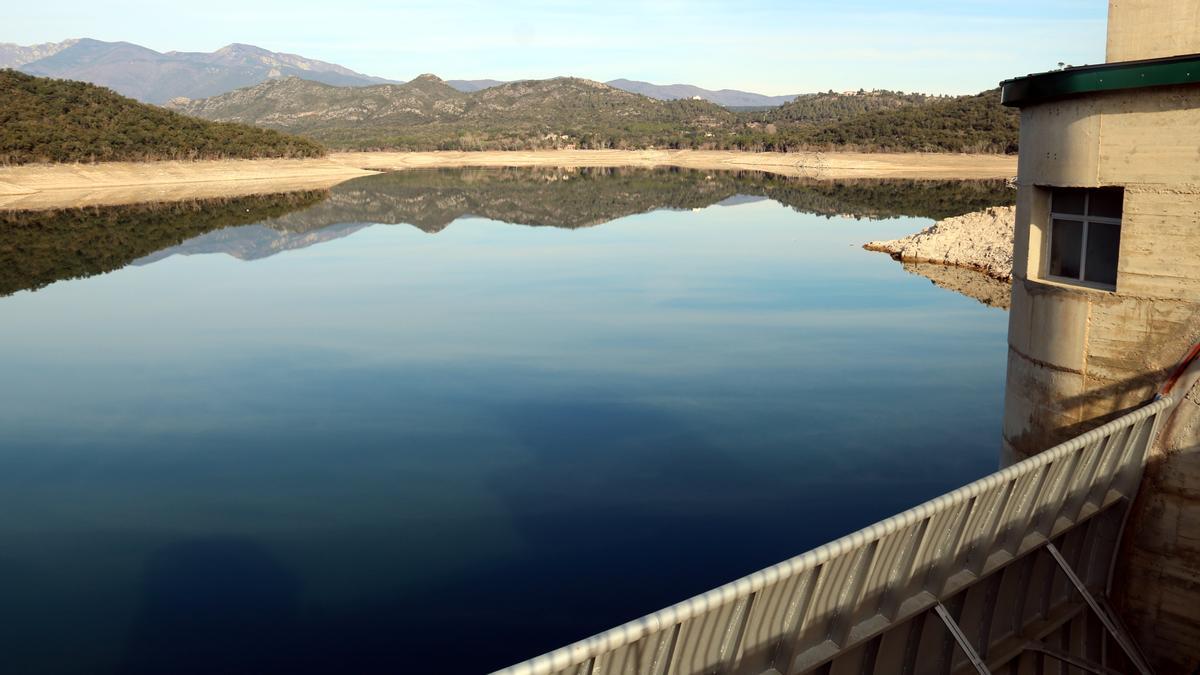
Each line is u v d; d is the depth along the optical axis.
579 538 16.42
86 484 19.97
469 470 20.19
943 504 6.94
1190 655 8.84
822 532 16.30
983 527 7.77
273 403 26.06
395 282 48.19
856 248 56.62
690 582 14.59
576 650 5.18
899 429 22.00
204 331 36.50
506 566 15.38
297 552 16.22
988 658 8.39
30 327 37.84
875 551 6.70
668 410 24.25
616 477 19.45
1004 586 8.48
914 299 39.09
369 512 17.97
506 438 22.36
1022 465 7.55
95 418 24.94
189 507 18.53
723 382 26.77
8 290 47.94
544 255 57.62
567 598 14.19
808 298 39.97
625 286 44.66
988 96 196.00
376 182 144.25
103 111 150.00
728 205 91.88
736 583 5.87
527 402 25.47
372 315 39.00
